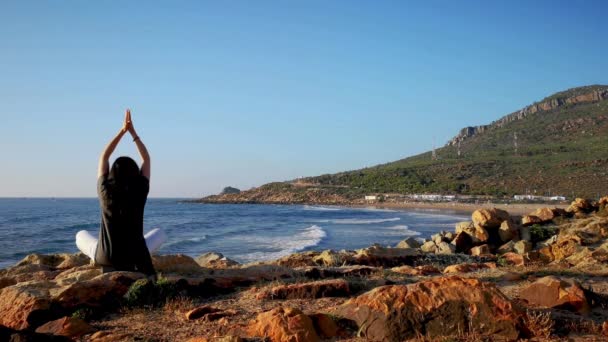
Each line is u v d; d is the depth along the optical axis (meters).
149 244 7.85
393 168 181.38
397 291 5.33
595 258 11.59
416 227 51.97
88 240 7.57
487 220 19.92
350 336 5.12
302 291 6.93
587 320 5.51
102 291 6.52
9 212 92.75
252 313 6.06
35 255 9.98
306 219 71.00
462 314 5.03
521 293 6.45
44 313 5.90
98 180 6.98
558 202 96.19
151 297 6.68
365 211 102.25
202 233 43.72
